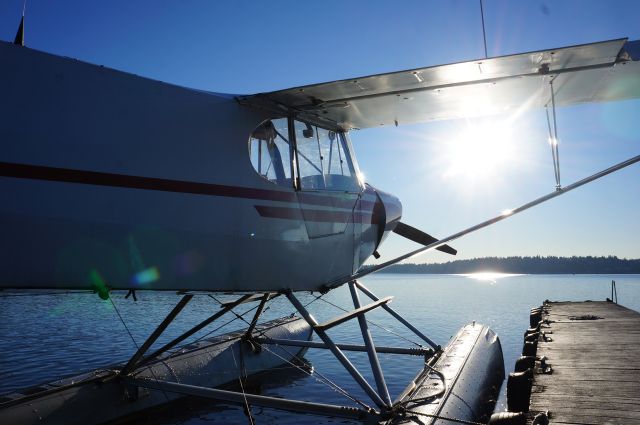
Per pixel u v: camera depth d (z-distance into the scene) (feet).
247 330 30.94
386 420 17.19
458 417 19.61
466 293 182.80
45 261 12.84
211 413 27.45
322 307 102.94
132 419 23.45
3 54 12.35
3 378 35.55
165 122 15.39
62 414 20.51
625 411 15.20
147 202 14.62
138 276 14.58
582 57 16.24
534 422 13.44
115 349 47.85
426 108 20.70
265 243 17.75
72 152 13.21
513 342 56.39
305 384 34.24
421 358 45.47
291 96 18.30
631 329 32.27
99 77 14.05
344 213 21.47
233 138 17.21
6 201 12.11
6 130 12.18
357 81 17.40
